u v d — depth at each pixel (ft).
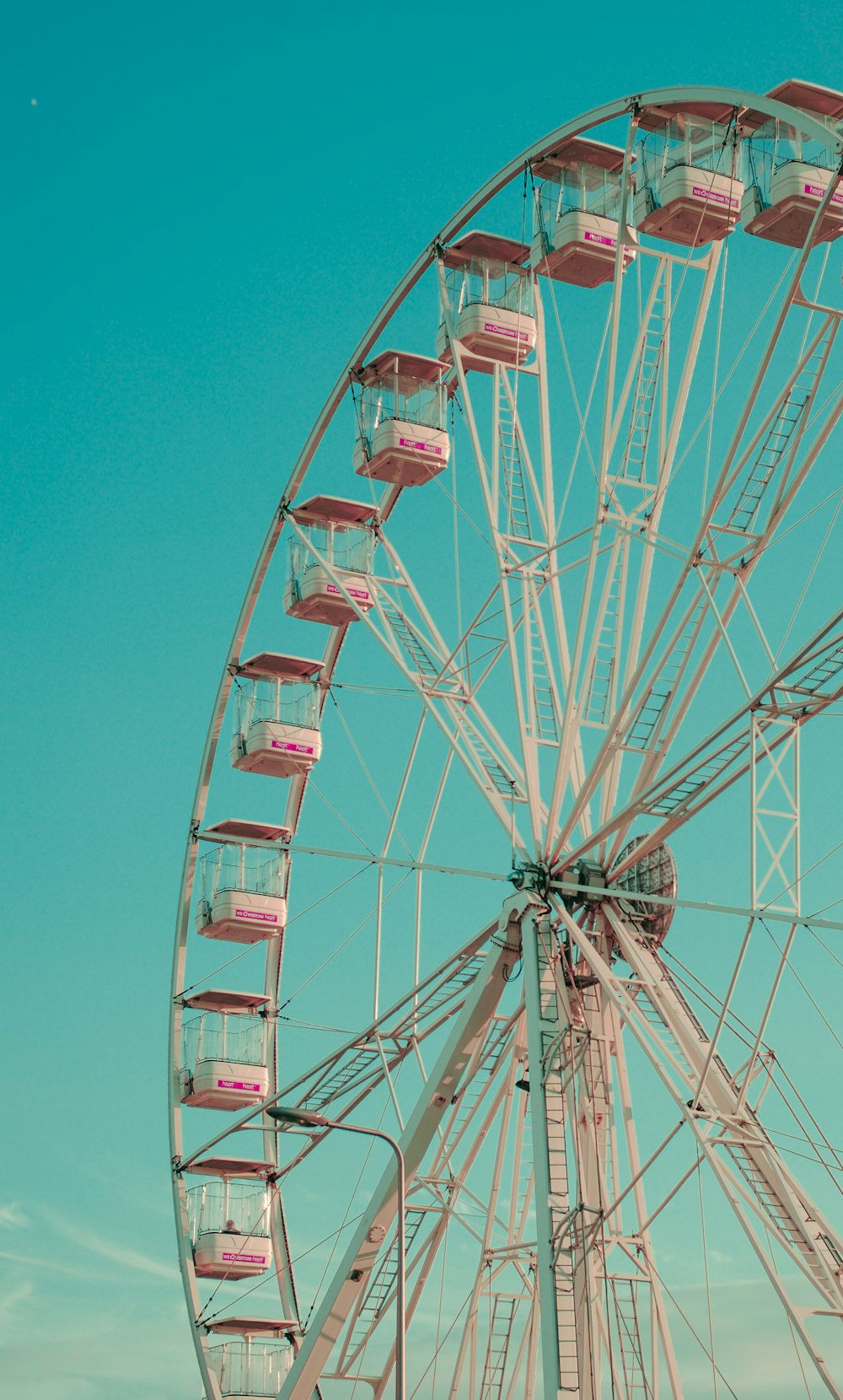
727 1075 113.09
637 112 113.19
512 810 119.75
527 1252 122.62
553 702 122.01
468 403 127.44
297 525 145.89
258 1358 143.84
